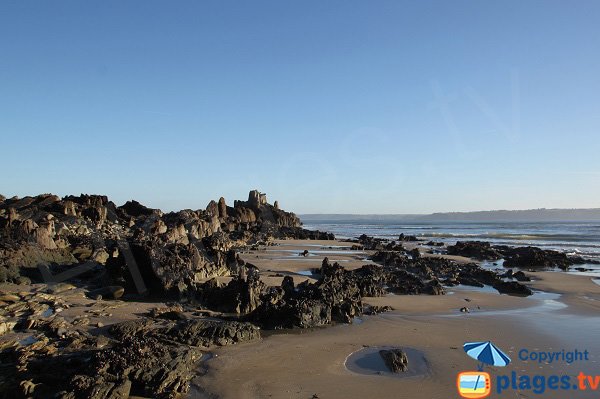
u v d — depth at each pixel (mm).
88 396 12094
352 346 18125
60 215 45031
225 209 95250
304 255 53500
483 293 31047
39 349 15922
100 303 23500
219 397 13109
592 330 20438
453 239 94375
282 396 13164
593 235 107312
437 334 19891
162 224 47375
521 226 182125
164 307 23172
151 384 13328
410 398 13086
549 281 36688
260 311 21922
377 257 49562
